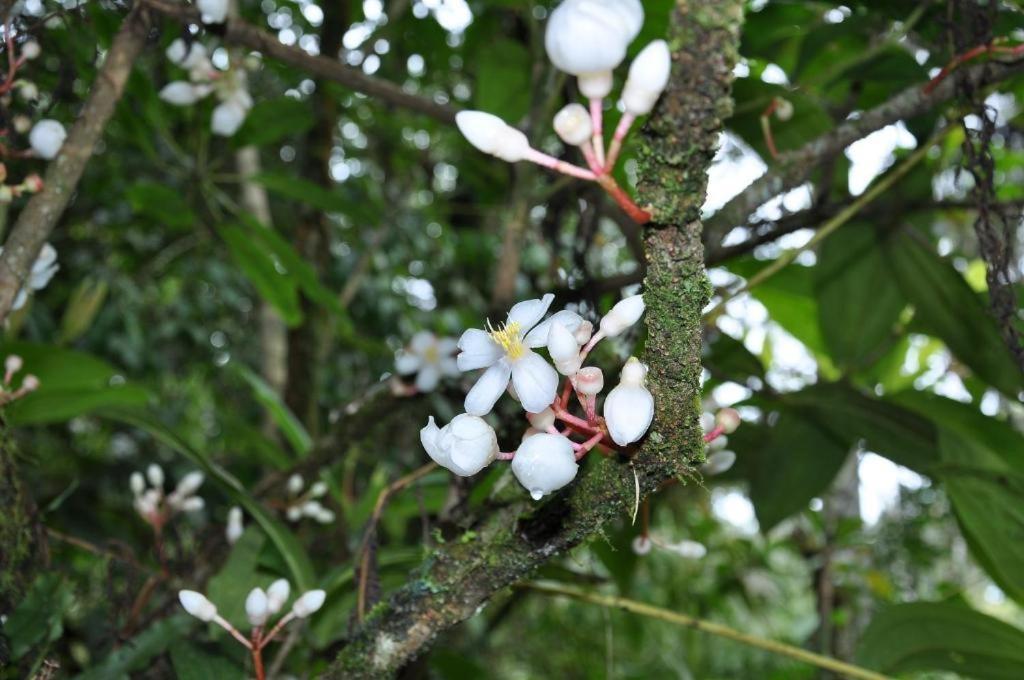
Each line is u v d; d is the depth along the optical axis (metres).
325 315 1.04
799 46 0.77
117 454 1.72
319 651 0.61
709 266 0.69
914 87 0.53
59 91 0.52
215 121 0.64
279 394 1.00
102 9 0.56
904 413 0.66
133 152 1.18
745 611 1.44
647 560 1.08
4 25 0.47
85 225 1.40
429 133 1.20
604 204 0.66
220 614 0.51
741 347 0.69
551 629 1.41
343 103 1.12
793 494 0.76
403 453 0.93
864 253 0.75
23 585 0.48
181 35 0.57
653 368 0.31
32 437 1.49
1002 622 0.57
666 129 0.28
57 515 1.02
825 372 0.90
